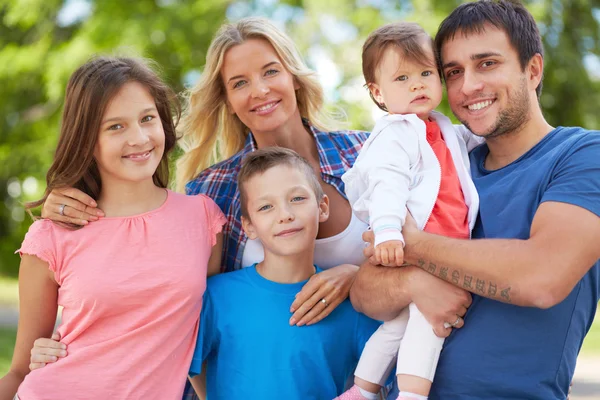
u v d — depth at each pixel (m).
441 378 2.62
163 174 3.10
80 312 2.69
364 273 2.82
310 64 11.75
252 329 2.88
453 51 2.69
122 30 12.44
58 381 2.65
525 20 2.64
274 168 2.91
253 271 3.00
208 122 3.51
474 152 2.92
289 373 2.83
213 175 3.38
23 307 2.78
